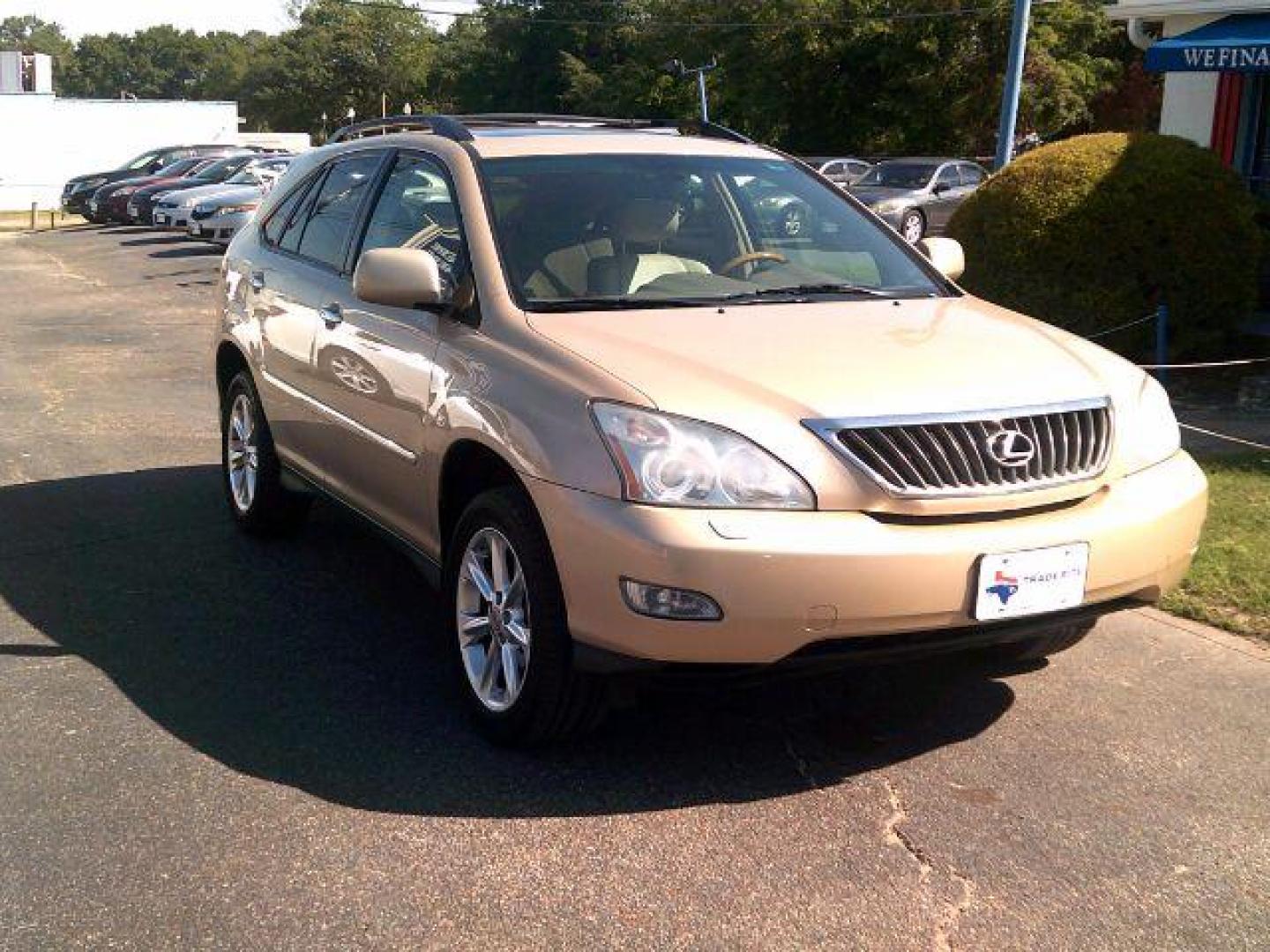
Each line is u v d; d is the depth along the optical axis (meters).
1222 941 3.14
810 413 3.63
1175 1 13.41
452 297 4.55
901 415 3.66
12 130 46.09
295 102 76.62
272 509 6.33
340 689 4.64
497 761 4.07
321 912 3.24
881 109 35.88
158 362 12.64
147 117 49.12
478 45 69.00
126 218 31.81
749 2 43.06
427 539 4.65
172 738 4.23
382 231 5.29
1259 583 5.55
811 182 5.47
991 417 3.76
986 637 3.73
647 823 3.68
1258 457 7.70
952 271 5.36
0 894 3.31
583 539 3.62
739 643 3.50
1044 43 34.00
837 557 3.48
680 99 47.16
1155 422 4.24
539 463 3.78
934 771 4.02
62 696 4.55
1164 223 10.07
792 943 3.11
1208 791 3.89
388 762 4.06
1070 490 3.85
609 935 3.14
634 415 3.65
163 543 6.43
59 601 5.56
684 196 5.02
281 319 5.83
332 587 5.78
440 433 4.36
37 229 33.31
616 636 3.60
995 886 3.37
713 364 3.85
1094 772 4.01
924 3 34.25
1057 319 10.35
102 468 8.05
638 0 59.56
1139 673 4.78
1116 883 3.38
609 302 4.43
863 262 5.09
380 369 4.83
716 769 4.02
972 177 24.73
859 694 4.60
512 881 3.38
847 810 3.76
